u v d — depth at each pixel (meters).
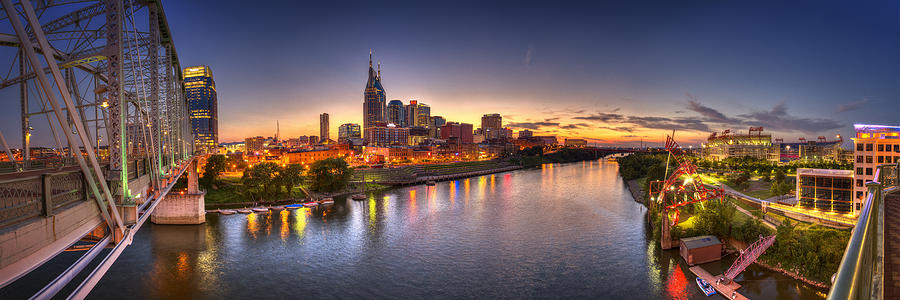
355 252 77.94
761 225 74.50
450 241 85.44
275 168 136.00
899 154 71.00
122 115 29.06
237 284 62.12
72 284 59.78
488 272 67.06
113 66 28.69
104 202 26.28
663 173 124.31
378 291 59.78
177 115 70.56
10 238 17.28
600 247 79.25
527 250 78.31
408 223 103.06
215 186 140.88
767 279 60.16
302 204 128.38
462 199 143.88
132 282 62.12
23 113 39.50
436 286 61.66
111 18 28.56
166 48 60.41
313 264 71.12
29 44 16.11
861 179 74.12
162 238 86.44
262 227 97.81
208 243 83.00
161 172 47.91
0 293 54.81
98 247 25.02
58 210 21.06
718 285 59.00
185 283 62.19
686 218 87.25
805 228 71.44
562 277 64.62
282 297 57.75
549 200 136.88
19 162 31.30
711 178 163.50
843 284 4.63
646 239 84.06
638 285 61.00
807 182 80.88
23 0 15.89
